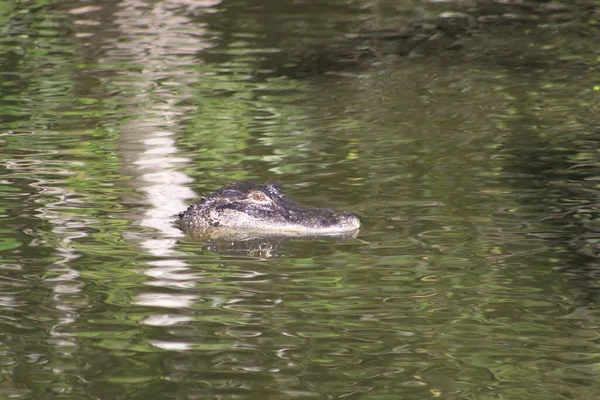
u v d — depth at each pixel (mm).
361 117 23609
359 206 16938
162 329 11758
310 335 11570
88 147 21266
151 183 18656
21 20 36438
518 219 16047
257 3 39656
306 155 20422
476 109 24250
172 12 38031
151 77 28219
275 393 10062
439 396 9977
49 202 17391
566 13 37438
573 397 9914
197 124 23156
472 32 34531
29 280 13477
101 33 34469
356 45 32594
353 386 10203
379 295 12844
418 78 27922
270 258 14539
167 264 14289
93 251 14797
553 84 26844
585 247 14609
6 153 20719
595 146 20766
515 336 11469
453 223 15898
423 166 19438
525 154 20234
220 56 31031
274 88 26906
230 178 18891
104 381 10344
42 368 10664
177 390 10133
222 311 12328
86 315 12195
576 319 11961
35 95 26281
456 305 12469
